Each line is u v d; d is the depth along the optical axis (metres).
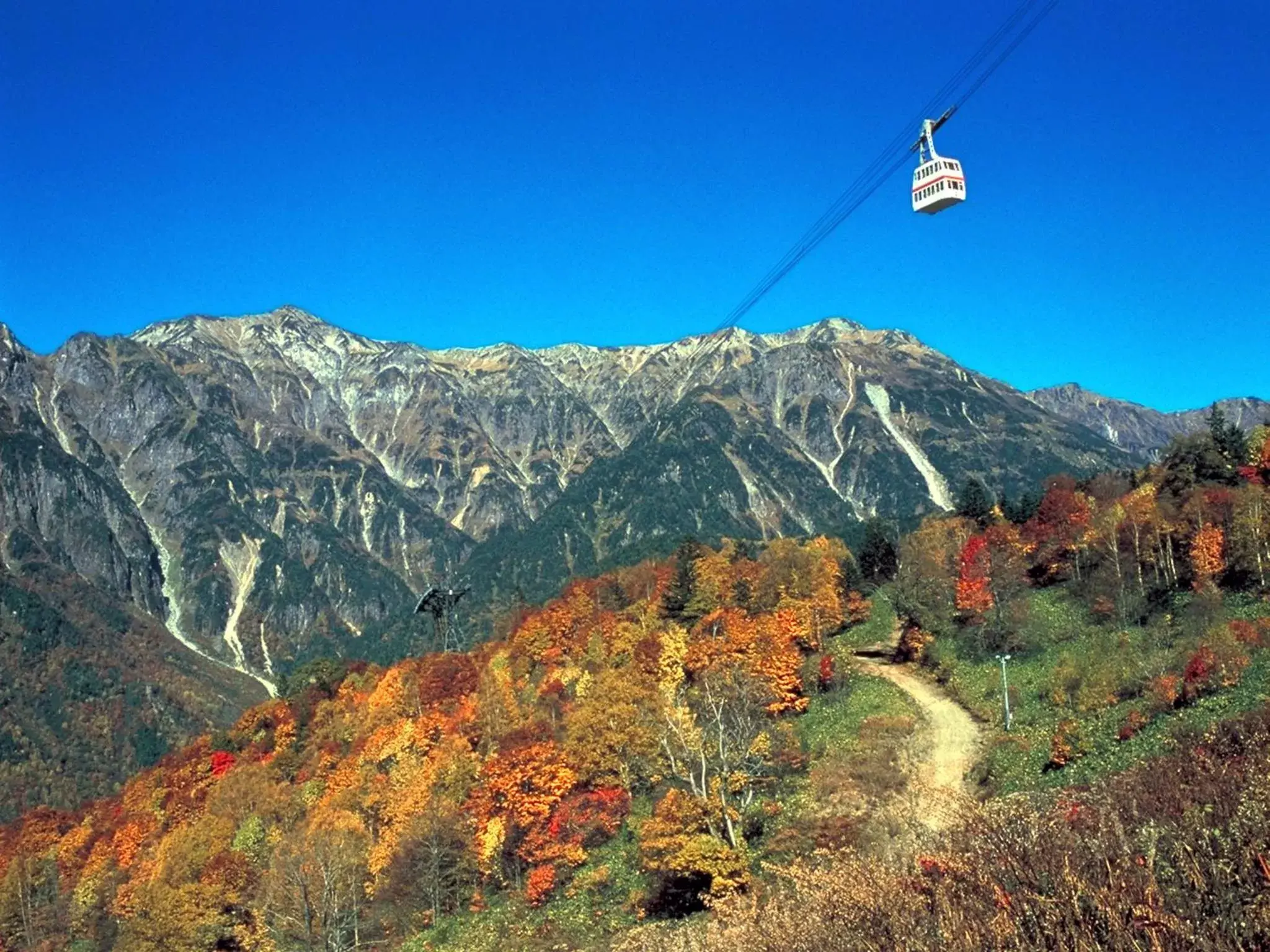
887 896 18.14
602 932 49.47
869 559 122.69
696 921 42.09
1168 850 15.45
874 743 61.91
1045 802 23.72
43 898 112.88
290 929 72.25
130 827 109.69
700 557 122.31
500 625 152.38
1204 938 12.50
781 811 51.75
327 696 133.38
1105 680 62.62
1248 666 51.59
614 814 64.81
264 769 110.69
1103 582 84.50
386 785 88.00
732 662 75.06
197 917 78.81
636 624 103.12
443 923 62.59
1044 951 13.64
